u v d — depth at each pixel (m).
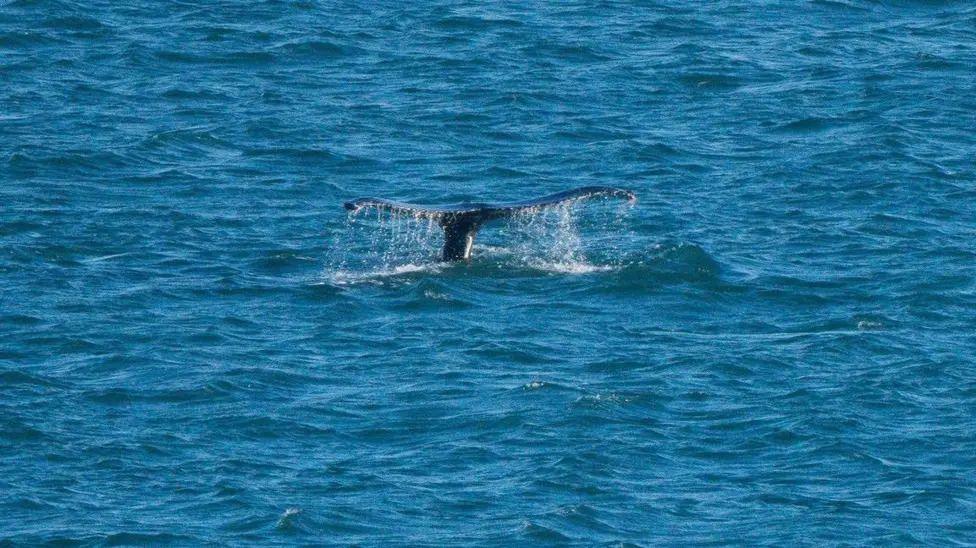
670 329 130.75
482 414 113.62
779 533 97.94
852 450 108.44
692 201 167.88
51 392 116.56
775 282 141.50
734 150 186.38
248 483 103.50
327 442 109.81
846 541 97.06
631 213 163.25
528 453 107.88
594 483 103.81
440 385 118.69
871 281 142.00
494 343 126.38
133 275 142.88
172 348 125.38
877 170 177.00
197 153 184.00
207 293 138.38
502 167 180.38
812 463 107.00
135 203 165.62
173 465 106.06
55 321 130.62
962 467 106.38
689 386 118.69
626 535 97.81
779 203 167.00
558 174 178.38
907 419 113.50
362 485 103.56
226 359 123.31
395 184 174.88
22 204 163.00
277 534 97.31
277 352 125.00
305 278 142.75
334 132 192.12
